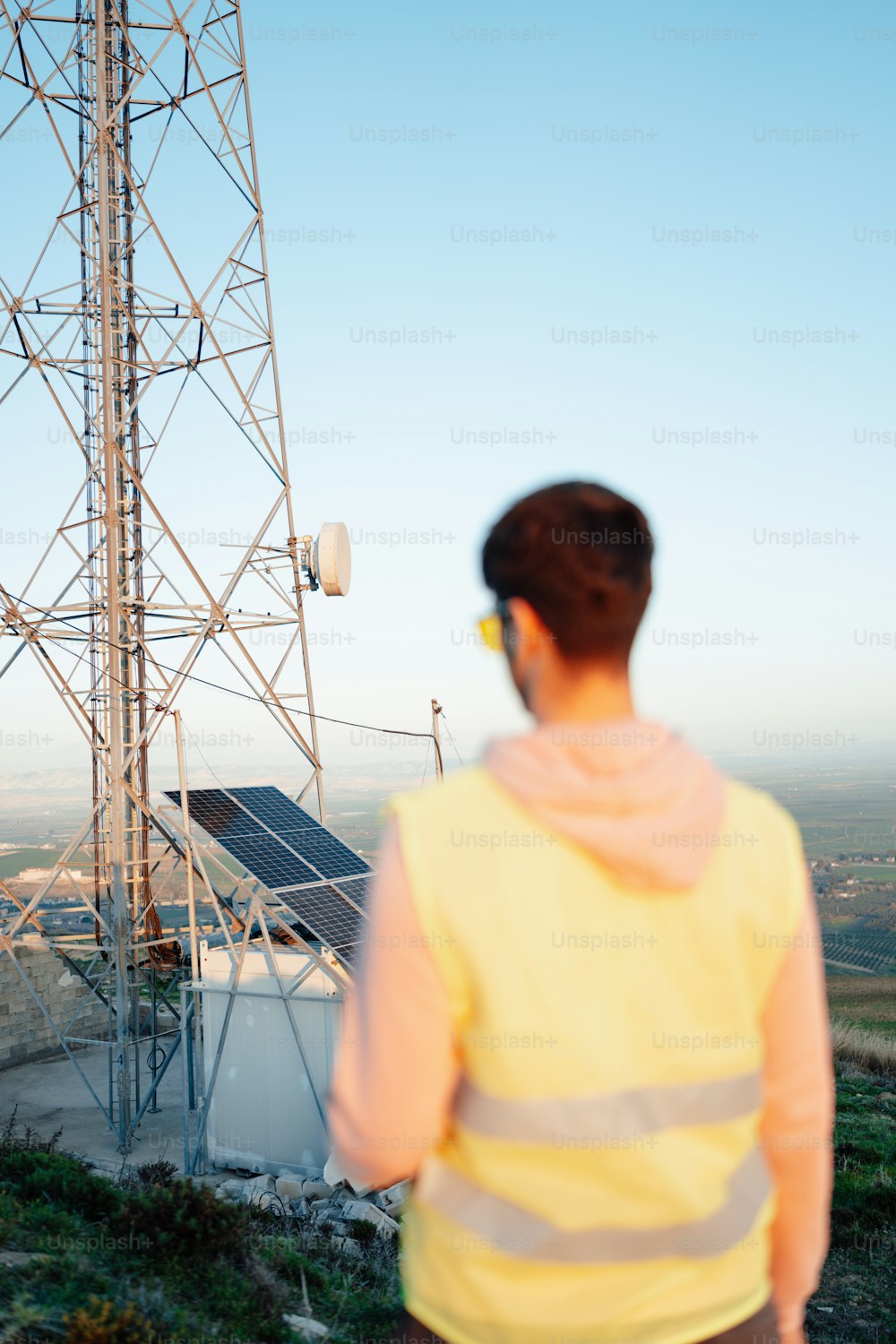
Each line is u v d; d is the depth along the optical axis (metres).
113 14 17.02
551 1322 1.17
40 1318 5.96
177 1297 7.17
